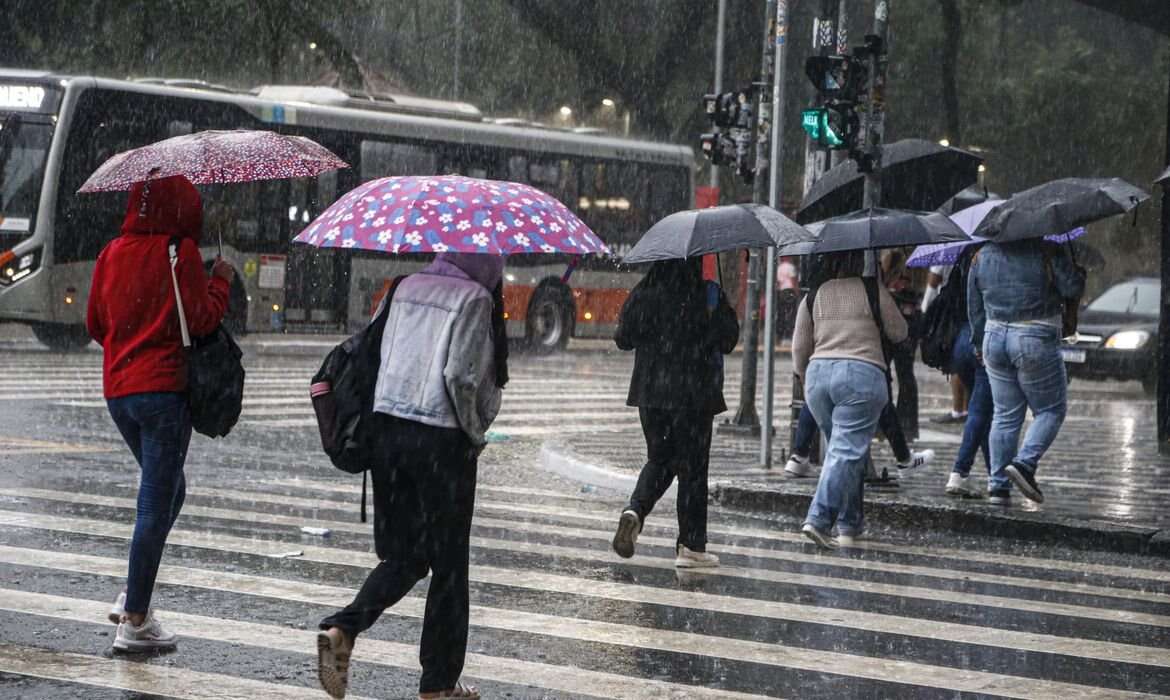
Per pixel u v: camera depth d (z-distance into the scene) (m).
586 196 44.53
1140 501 16.41
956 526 15.38
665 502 17.30
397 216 7.97
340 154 39.06
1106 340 35.66
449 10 58.28
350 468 7.93
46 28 45.94
